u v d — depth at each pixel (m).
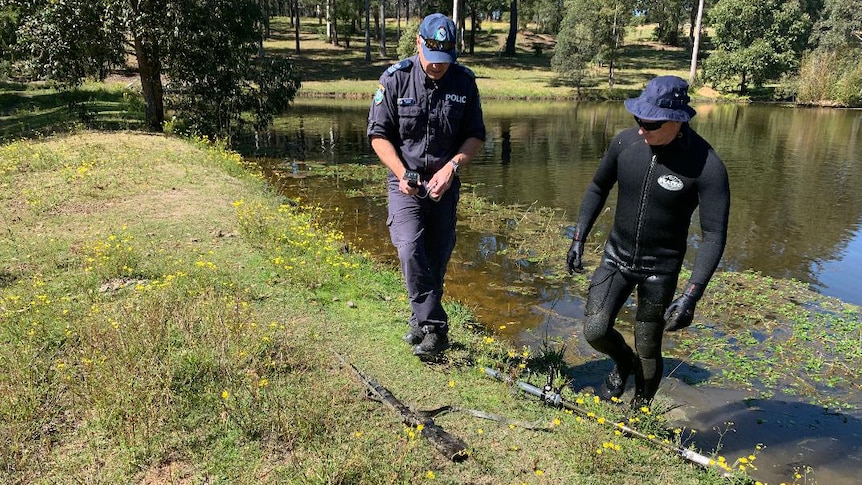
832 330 5.61
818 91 35.25
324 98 34.41
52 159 9.20
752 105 35.53
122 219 6.62
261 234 6.33
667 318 3.40
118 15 14.20
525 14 57.38
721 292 6.55
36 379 3.34
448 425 3.34
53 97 22.41
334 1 50.06
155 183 8.40
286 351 3.87
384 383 3.71
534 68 44.94
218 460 2.88
